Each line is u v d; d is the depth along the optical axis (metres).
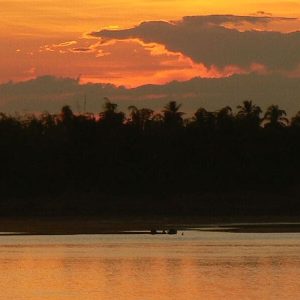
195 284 154.50
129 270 176.88
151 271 174.88
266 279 159.62
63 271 175.88
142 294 143.00
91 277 166.00
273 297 138.12
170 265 184.62
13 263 190.62
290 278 160.75
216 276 165.12
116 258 199.62
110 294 143.00
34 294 143.00
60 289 149.12
